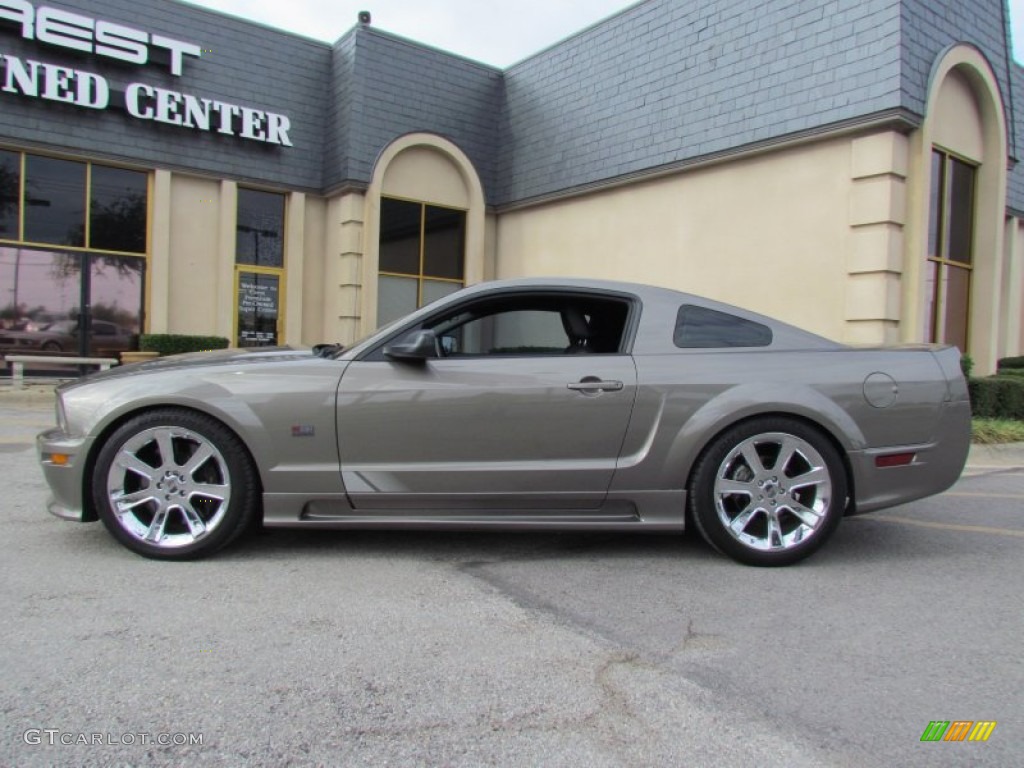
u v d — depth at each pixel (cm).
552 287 432
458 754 227
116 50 1232
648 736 239
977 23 1099
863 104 971
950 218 1144
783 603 359
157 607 334
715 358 416
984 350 1184
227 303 1382
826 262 1035
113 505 392
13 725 236
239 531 401
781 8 1077
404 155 1480
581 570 404
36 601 338
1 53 1154
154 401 391
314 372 402
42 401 1088
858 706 261
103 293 1288
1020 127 1449
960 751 234
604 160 1352
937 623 337
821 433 409
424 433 400
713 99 1166
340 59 1445
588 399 404
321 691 263
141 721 240
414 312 420
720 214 1173
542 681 274
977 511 568
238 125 1362
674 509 412
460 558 421
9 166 1202
